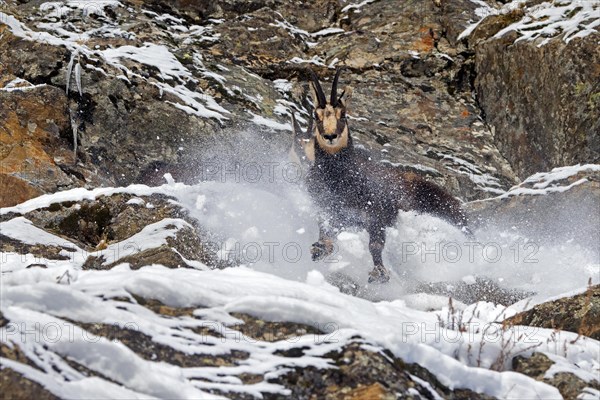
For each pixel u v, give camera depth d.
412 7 61.06
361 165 34.72
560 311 25.97
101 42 51.25
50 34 51.38
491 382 19.28
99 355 17.25
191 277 21.20
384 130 50.56
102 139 42.41
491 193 47.06
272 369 18.14
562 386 19.81
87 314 18.69
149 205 33.75
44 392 15.69
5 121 39.59
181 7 58.38
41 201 34.16
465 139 51.53
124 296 19.59
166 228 31.22
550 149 47.34
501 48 52.62
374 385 17.77
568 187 37.22
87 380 16.36
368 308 21.73
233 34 56.16
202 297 20.03
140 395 16.61
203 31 56.09
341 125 33.69
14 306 18.44
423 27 59.25
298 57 56.19
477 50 55.81
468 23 58.72
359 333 19.06
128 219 33.12
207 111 46.50
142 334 18.42
